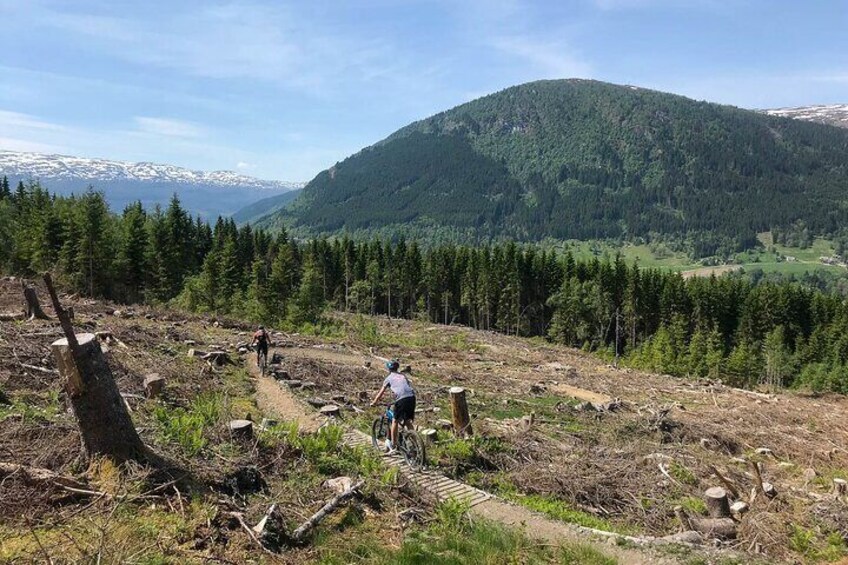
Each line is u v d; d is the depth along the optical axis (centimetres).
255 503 761
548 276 9219
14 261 5747
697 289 8662
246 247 8888
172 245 6462
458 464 1199
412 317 8950
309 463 941
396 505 868
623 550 830
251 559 629
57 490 659
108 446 708
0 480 660
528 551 789
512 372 2955
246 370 1964
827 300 8806
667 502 1183
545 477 1199
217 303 5228
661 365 6325
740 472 1528
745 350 7288
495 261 8994
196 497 704
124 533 598
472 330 6250
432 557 709
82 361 693
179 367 1703
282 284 6003
